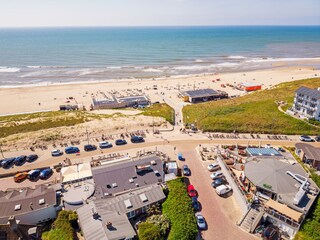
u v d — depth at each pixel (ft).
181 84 523.70
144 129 283.59
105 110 372.38
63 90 484.74
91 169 195.52
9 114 366.43
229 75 608.19
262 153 219.82
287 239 143.43
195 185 191.72
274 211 150.41
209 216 162.09
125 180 184.96
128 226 141.08
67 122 308.19
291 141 253.03
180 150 239.50
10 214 151.53
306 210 147.23
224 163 206.08
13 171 209.05
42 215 158.51
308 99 291.79
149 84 524.52
